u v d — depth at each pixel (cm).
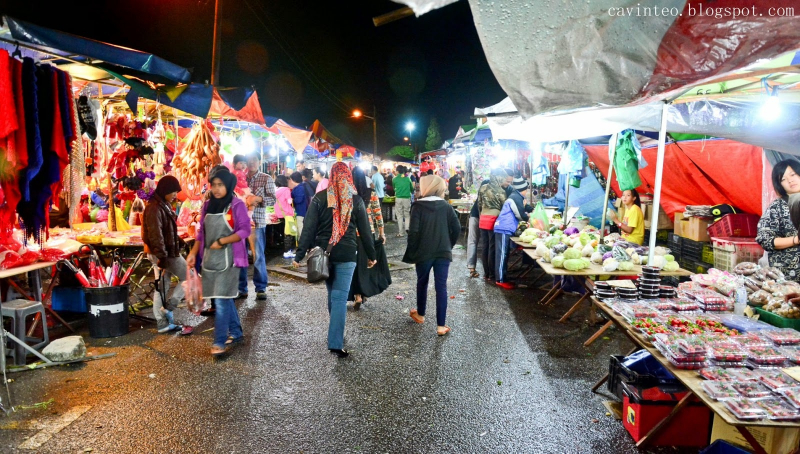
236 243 494
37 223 403
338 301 493
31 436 343
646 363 370
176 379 441
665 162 752
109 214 738
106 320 548
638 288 434
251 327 591
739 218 626
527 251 711
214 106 769
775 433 276
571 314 622
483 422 367
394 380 441
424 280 588
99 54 460
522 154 1202
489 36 176
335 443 339
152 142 736
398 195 1456
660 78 193
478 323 611
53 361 469
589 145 928
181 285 567
